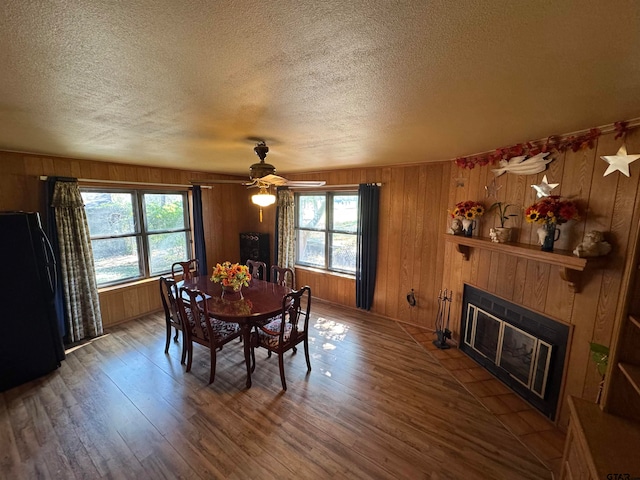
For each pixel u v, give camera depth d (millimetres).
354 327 4066
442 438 2174
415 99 1509
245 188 5879
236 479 1837
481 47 996
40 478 1831
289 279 5223
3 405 2475
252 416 2369
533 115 1761
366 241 4324
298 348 3490
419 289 4012
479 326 3145
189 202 4910
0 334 2633
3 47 975
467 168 3283
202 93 1417
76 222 3441
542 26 863
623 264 1856
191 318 3037
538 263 2436
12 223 2688
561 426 2254
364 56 1063
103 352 3336
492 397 2635
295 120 1893
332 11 805
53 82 1285
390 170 4090
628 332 1298
